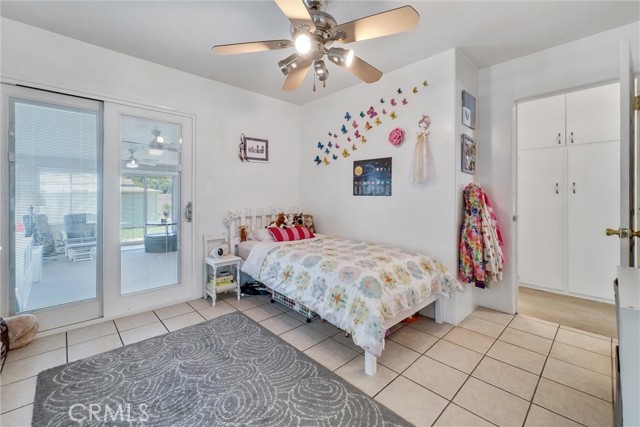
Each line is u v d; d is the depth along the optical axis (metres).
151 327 2.49
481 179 2.97
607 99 3.08
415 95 2.83
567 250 3.34
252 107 3.65
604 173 3.11
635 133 1.83
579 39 2.39
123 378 1.79
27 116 2.26
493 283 2.92
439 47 2.54
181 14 2.09
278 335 2.37
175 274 3.08
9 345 2.07
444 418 1.49
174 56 2.72
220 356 2.04
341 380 1.79
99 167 2.59
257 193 3.73
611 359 2.02
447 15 2.09
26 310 2.29
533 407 1.57
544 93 2.59
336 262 2.27
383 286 1.96
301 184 4.20
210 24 2.22
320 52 1.89
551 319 2.71
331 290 2.08
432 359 2.03
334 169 3.71
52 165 2.38
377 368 1.92
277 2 1.43
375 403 1.59
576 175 3.26
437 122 2.67
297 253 2.63
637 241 1.85
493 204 2.90
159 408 1.54
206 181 3.26
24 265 2.28
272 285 2.61
